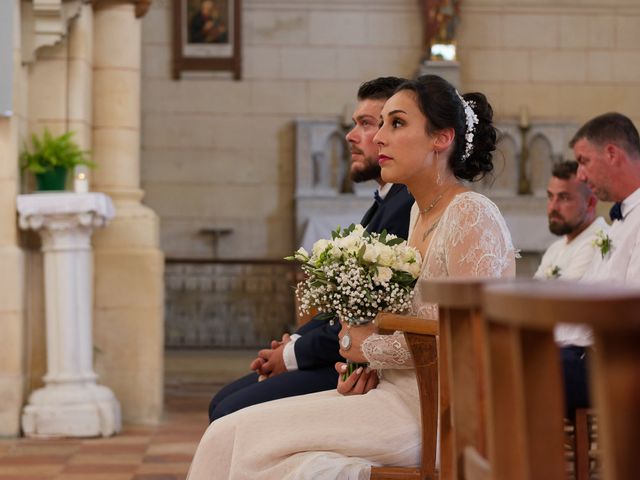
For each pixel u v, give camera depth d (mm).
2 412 8516
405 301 3646
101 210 8516
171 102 17172
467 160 3893
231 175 17219
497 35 17484
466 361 2051
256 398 4473
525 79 17516
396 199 4617
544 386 1506
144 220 9578
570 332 5285
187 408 10508
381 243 3742
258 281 16641
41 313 8930
